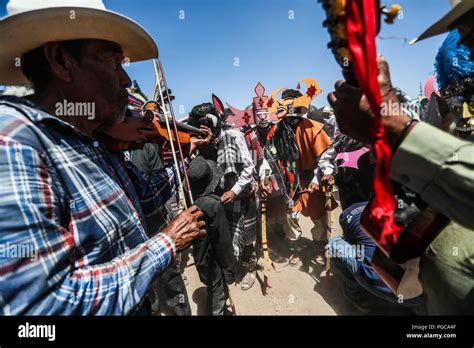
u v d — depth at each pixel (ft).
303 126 11.43
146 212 5.01
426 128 2.11
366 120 2.15
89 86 3.28
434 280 2.90
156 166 8.63
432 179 2.14
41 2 2.97
